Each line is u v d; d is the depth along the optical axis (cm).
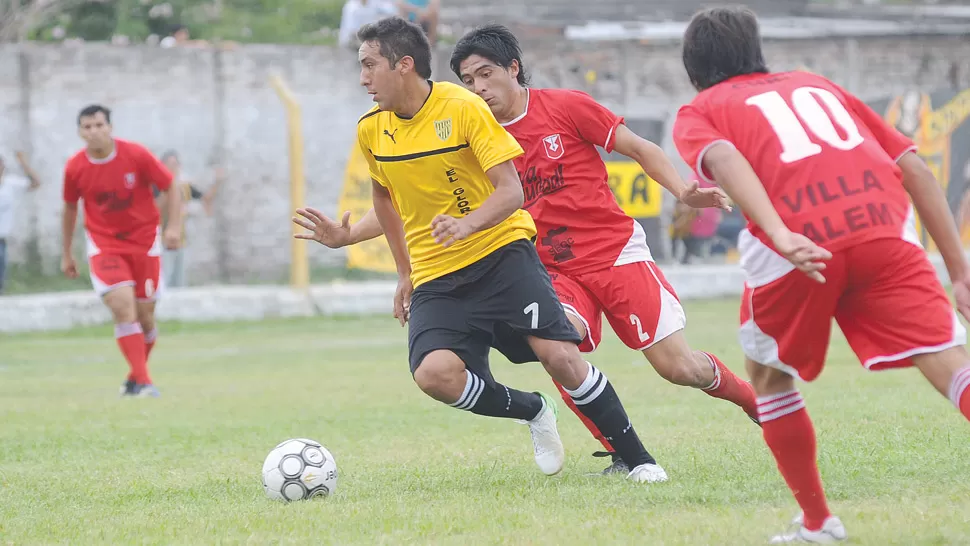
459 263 2055
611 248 2280
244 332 6662
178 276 7181
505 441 2711
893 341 1507
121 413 3528
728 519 1670
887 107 7825
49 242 7894
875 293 1510
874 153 1524
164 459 2617
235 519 1834
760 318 1541
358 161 7444
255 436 2944
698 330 5781
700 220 8012
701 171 1532
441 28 9425
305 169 8419
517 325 2045
